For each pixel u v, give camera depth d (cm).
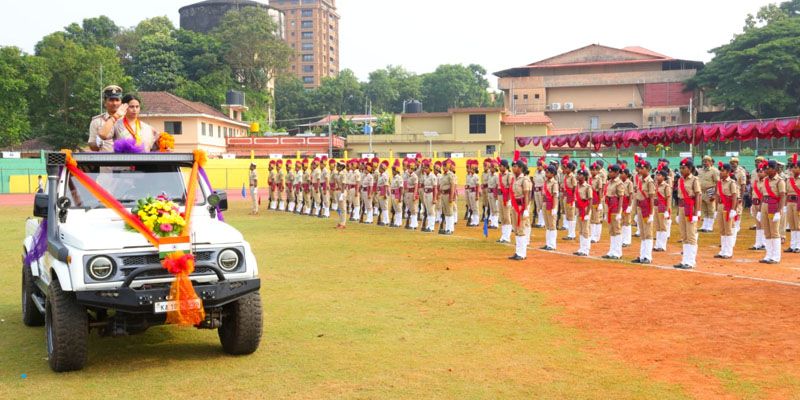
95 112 5281
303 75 15075
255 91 8231
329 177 2658
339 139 6147
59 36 5456
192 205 795
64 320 677
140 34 8456
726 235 1478
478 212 2377
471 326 878
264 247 1683
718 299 999
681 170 1308
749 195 2838
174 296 667
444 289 1123
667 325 865
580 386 641
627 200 1453
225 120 5972
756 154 4009
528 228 1733
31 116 5425
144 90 7350
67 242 712
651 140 2955
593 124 7831
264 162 5081
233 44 7888
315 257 1501
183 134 5409
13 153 4909
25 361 744
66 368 697
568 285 1142
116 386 652
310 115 9944
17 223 2402
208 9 10256
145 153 808
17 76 5000
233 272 711
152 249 682
